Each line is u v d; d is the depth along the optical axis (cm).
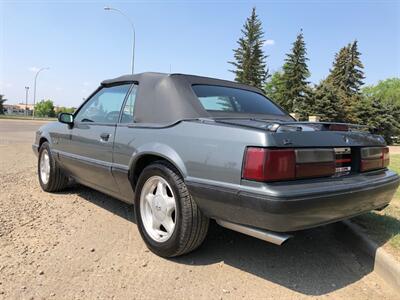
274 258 348
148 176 342
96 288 278
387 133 3634
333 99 3603
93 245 357
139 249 351
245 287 291
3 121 3828
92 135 425
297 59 5191
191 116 331
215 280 299
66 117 468
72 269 306
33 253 333
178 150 312
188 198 308
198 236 314
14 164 812
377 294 291
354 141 316
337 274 322
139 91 384
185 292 278
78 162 450
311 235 417
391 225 399
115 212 464
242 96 407
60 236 376
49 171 537
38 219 426
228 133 282
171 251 322
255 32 5397
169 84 359
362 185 303
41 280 286
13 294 264
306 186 267
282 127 276
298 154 270
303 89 3731
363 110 3622
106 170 395
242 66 5434
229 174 274
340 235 407
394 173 367
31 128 2545
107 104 432
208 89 377
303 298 280
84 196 538
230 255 348
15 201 497
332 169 292
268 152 257
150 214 348
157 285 286
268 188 254
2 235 371
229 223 288
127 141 367
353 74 5278
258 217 262
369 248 347
